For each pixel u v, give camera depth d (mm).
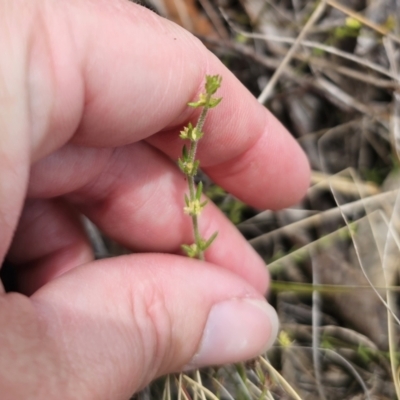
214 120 111
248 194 127
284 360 126
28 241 120
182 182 121
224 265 126
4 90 84
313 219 141
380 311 126
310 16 156
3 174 84
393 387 119
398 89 141
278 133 120
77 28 94
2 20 85
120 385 89
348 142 148
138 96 101
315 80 150
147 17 101
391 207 135
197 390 113
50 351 85
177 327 98
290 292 135
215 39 155
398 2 150
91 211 122
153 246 124
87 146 108
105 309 92
